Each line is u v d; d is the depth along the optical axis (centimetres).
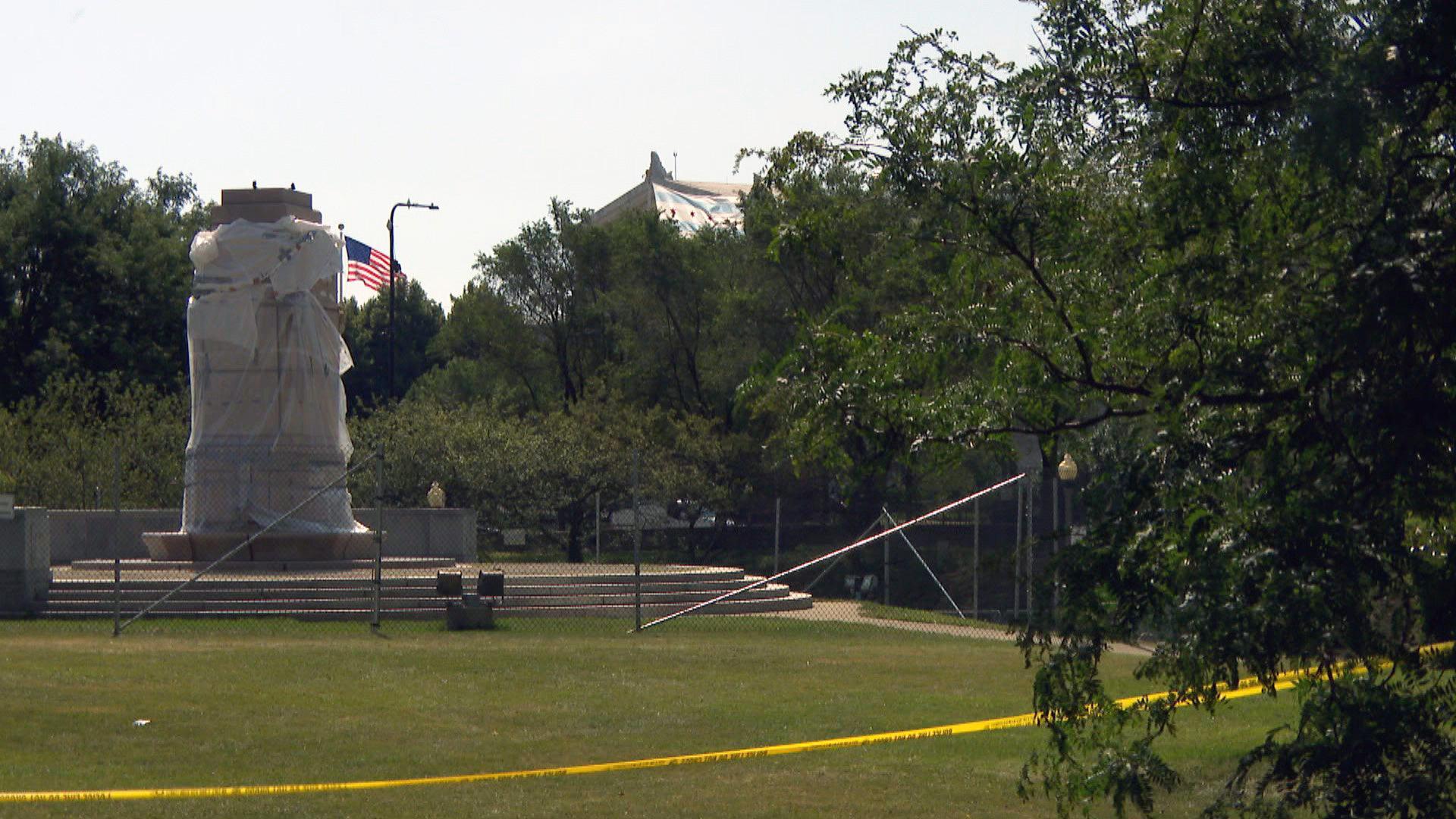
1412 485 1230
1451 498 1239
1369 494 1224
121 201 12256
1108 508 1346
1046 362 1527
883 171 1570
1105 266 1480
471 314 12088
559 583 5512
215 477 5931
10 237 11419
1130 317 1441
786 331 9600
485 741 2733
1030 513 4725
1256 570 1228
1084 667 1384
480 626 4753
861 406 1572
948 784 2312
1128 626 1356
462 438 8700
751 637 4638
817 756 2578
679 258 10731
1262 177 1334
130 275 11650
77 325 11231
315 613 4906
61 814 2073
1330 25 1307
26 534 4916
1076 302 1516
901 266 1784
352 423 9125
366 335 17562
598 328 11612
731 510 9412
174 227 12631
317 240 6069
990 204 1515
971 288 1588
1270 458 1250
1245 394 1273
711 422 9631
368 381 17725
